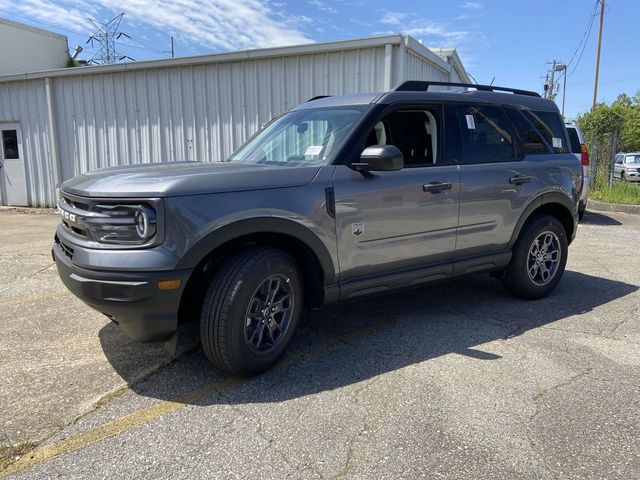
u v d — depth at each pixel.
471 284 5.59
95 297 2.94
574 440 2.64
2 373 3.39
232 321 3.10
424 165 4.04
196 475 2.37
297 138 4.04
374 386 3.22
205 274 3.28
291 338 3.51
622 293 5.26
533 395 3.10
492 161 4.47
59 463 2.45
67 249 3.23
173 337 3.24
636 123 37.44
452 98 4.34
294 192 3.31
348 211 3.54
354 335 4.10
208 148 10.27
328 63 8.97
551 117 5.18
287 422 2.81
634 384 3.24
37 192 12.34
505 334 4.11
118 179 3.11
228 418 2.85
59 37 16.89
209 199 3.01
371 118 3.80
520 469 2.41
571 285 5.56
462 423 2.79
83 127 11.41
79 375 3.37
